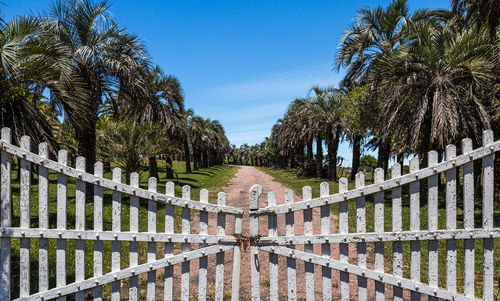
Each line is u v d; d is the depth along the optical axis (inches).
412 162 132.1
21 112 231.0
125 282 185.8
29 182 132.6
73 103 309.0
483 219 127.8
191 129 1472.7
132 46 468.1
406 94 493.7
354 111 720.3
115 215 136.5
